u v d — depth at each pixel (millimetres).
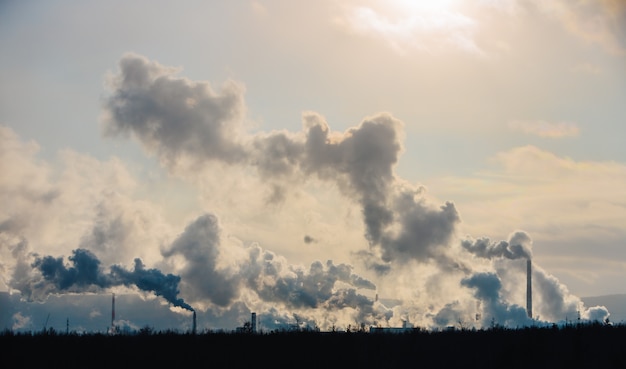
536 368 54188
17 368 53219
